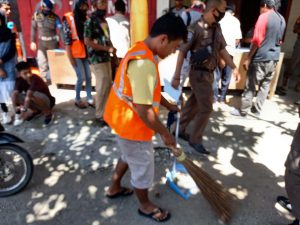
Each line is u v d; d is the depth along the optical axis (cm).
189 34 321
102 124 438
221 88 534
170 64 530
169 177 296
